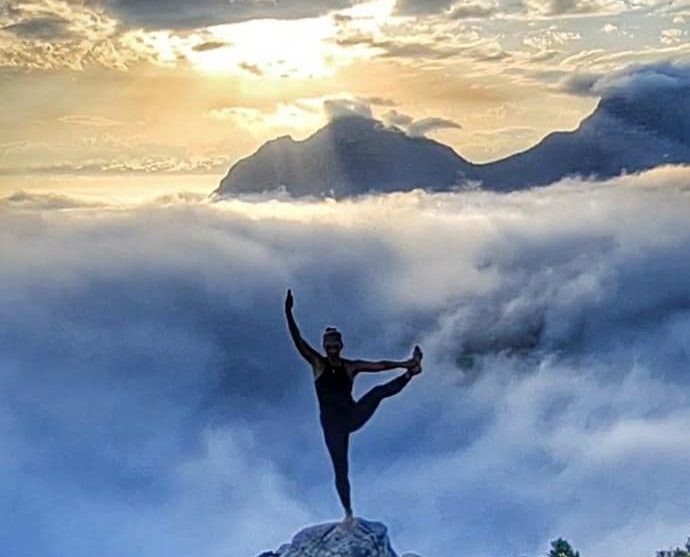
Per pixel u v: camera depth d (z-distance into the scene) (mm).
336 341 12906
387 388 12961
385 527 13625
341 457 13086
